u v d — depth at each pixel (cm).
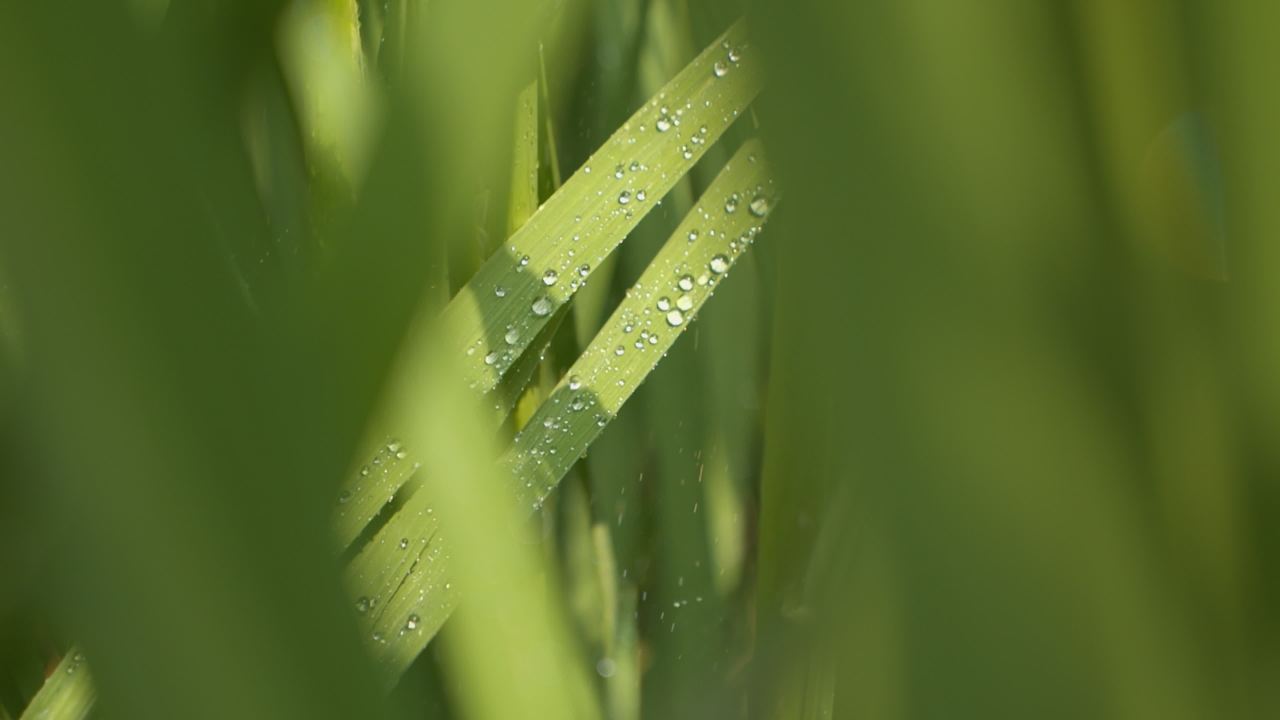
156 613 6
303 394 7
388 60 31
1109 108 6
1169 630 7
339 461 7
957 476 6
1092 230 6
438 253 12
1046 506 6
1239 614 7
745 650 53
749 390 60
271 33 22
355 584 34
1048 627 6
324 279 12
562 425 44
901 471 6
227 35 21
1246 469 7
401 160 12
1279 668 7
